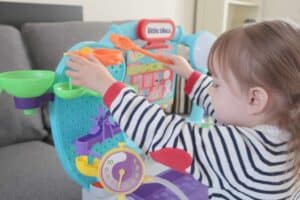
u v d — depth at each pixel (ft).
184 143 1.88
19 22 4.70
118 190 1.94
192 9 7.83
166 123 1.94
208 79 2.66
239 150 1.84
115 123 2.17
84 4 5.76
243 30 2.06
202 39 2.94
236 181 1.88
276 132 1.92
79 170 2.02
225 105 2.09
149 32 2.52
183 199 2.23
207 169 1.89
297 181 1.96
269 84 1.93
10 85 1.82
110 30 2.40
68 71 1.96
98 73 1.97
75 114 2.08
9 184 2.93
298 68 1.94
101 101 2.17
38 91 1.87
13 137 3.90
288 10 8.41
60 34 4.53
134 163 1.97
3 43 3.99
